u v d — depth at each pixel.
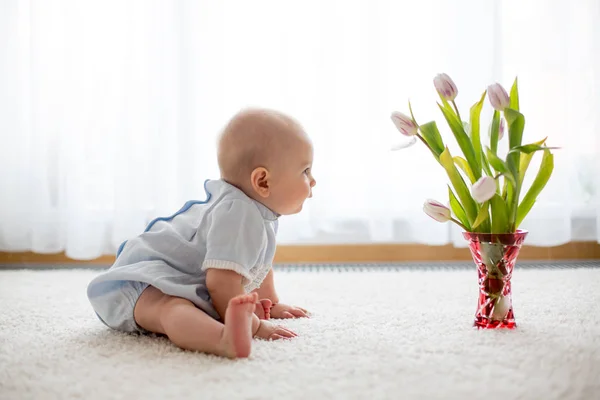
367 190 2.23
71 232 2.19
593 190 2.22
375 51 2.20
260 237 1.16
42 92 2.22
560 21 2.18
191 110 2.19
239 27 2.24
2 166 2.24
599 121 2.19
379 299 1.55
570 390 0.84
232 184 1.23
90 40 2.23
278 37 2.24
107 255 2.33
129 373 0.92
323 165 2.21
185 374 0.91
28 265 2.25
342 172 2.27
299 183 1.22
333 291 1.67
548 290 1.61
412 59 2.21
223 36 2.23
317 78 2.21
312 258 2.30
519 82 2.21
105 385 0.87
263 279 1.30
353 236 2.30
